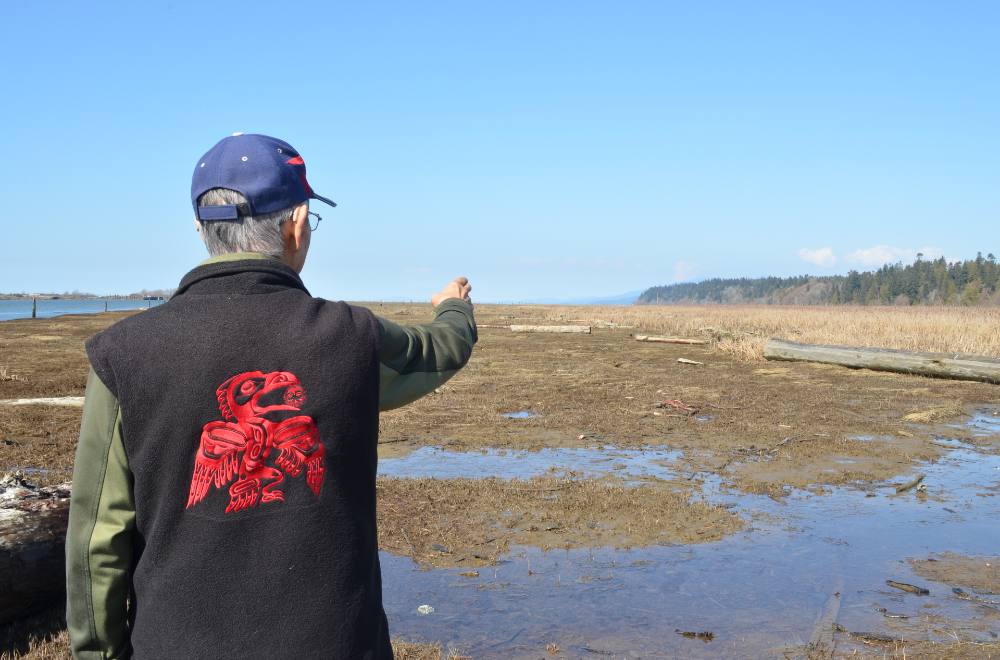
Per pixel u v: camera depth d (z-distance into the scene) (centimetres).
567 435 884
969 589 448
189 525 119
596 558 493
